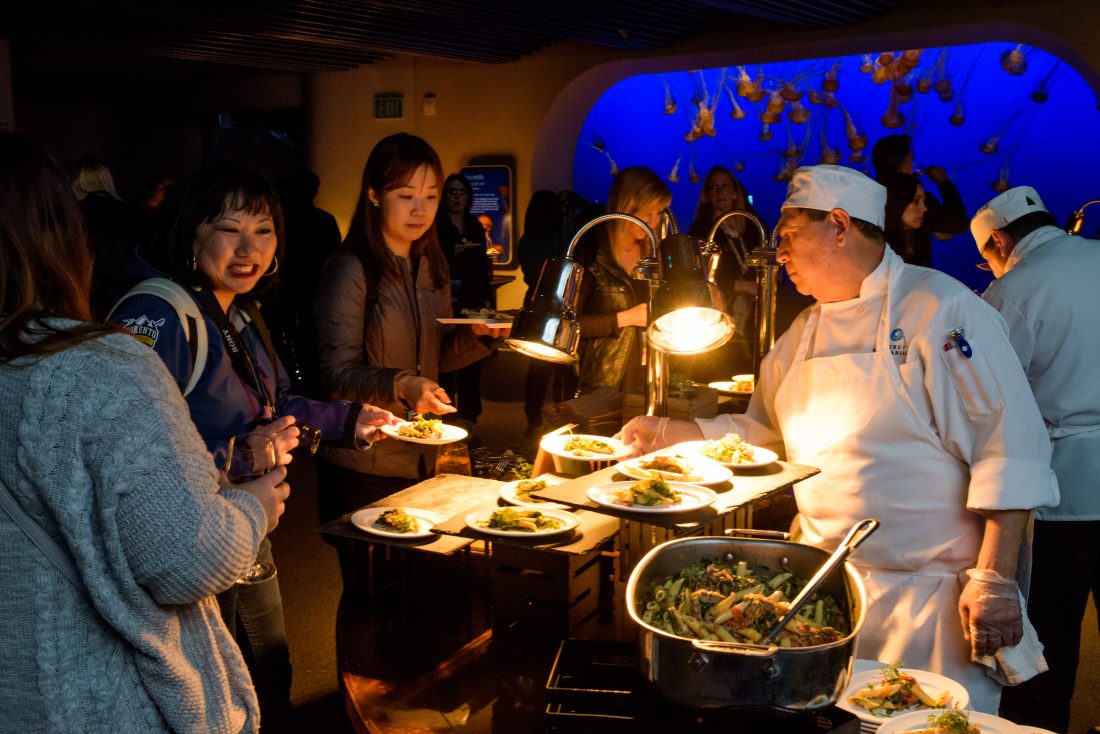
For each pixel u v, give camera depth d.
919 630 2.11
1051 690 2.91
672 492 1.98
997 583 1.97
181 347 2.12
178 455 1.24
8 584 1.22
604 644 1.73
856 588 1.55
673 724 1.51
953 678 2.09
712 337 2.18
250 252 2.22
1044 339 2.87
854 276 2.16
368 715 1.94
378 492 2.80
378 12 6.59
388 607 2.50
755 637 1.49
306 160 9.80
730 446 2.28
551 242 6.46
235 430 2.27
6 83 7.64
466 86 8.80
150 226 2.25
